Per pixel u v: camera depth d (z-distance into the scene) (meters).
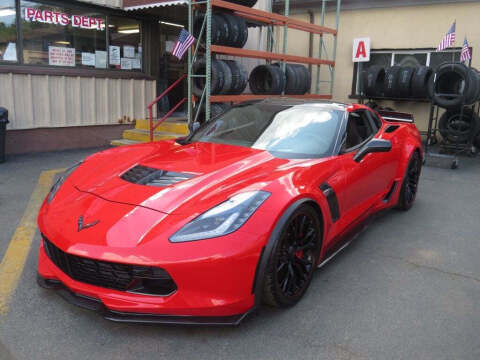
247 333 2.39
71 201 2.65
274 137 3.38
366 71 10.31
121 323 2.44
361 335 2.40
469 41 9.88
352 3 10.95
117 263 2.18
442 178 6.82
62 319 2.47
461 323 2.55
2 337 2.29
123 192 2.59
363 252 3.64
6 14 7.02
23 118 7.43
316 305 2.72
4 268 3.11
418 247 3.79
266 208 2.37
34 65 7.48
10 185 5.46
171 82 10.36
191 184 2.60
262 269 2.30
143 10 8.56
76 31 7.99
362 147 3.61
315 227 2.80
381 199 4.10
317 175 2.88
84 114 8.29
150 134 7.94
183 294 2.18
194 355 2.19
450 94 8.40
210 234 2.20
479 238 4.06
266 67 8.60
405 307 2.72
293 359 2.18
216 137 3.62
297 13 11.87
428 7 10.18
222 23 7.32
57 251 2.40
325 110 3.70
